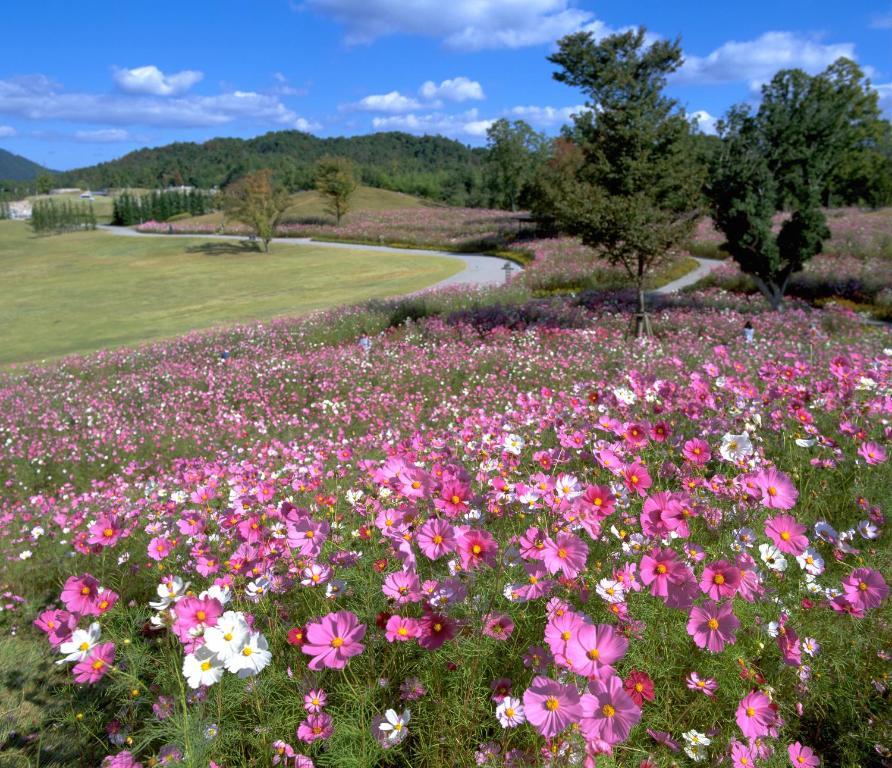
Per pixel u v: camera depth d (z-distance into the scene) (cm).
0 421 1283
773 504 242
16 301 3725
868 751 218
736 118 2033
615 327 1872
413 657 235
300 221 8306
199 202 11475
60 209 10850
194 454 991
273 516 319
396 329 2195
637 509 304
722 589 201
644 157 1656
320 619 235
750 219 2000
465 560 208
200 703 218
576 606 230
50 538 584
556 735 169
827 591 243
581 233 1734
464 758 189
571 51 3488
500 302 2539
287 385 1393
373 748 200
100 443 1086
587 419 399
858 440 392
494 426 489
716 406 414
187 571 329
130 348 2136
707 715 213
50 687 331
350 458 533
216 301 3412
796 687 228
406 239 5869
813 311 1948
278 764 203
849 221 4244
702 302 2262
